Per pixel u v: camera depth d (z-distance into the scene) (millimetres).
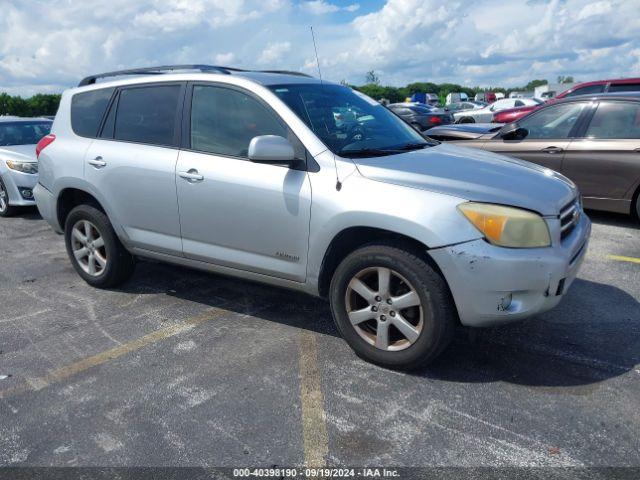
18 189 8078
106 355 3705
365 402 3068
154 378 3391
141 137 4387
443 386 3213
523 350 3619
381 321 3354
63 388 3305
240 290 4852
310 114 3748
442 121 20719
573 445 2664
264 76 4090
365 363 3504
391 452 2650
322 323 4133
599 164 6676
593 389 3145
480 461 2570
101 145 4598
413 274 3152
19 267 5758
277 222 3613
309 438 2770
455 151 4012
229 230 3873
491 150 7598
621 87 10930
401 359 3303
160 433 2846
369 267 3320
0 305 4672
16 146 8641
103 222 4684
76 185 4727
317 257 3498
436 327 3152
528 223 3047
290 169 3568
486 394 3117
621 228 6672
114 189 4469
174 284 5043
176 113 4191
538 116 7328
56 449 2742
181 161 4051
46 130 9500
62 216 5121
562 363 3443
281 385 3268
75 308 4555
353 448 2689
